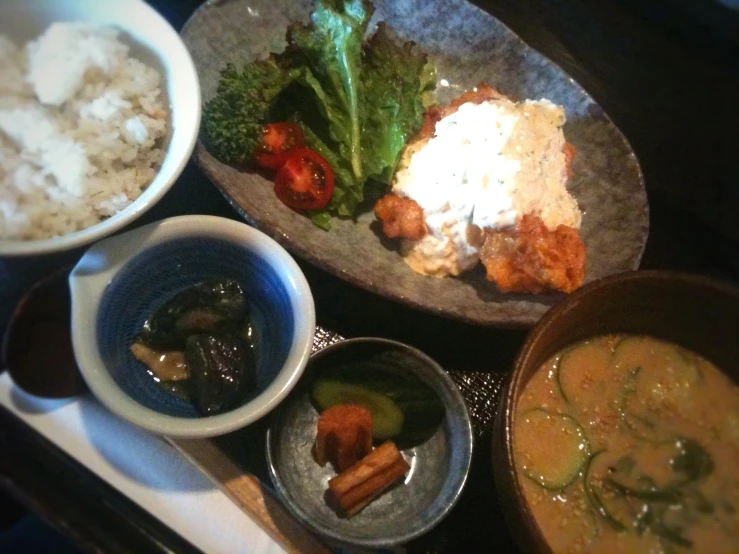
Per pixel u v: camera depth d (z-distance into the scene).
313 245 0.28
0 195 0.23
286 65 0.32
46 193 0.24
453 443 0.25
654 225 0.32
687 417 0.24
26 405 0.24
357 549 0.24
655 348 0.25
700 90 0.36
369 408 0.25
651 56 0.37
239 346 0.25
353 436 0.23
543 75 0.34
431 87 0.35
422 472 0.25
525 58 0.34
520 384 0.21
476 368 0.28
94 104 0.25
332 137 0.31
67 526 0.23
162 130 0.27
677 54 0.37
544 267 0.28
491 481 0.25
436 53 0.36
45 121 0.24
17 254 0.21
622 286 0.22
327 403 0.25
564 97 0.34
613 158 0.32
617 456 0.23
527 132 0.30
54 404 0.25
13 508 0.28
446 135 0.31
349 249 0.30
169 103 0.27
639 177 0.31
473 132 0.30
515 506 0.19
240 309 0.25
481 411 0.27
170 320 0.24
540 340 0.22
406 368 0.26
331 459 0.25
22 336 0.24
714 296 0.22
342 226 0.31
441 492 0.24
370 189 0.33
